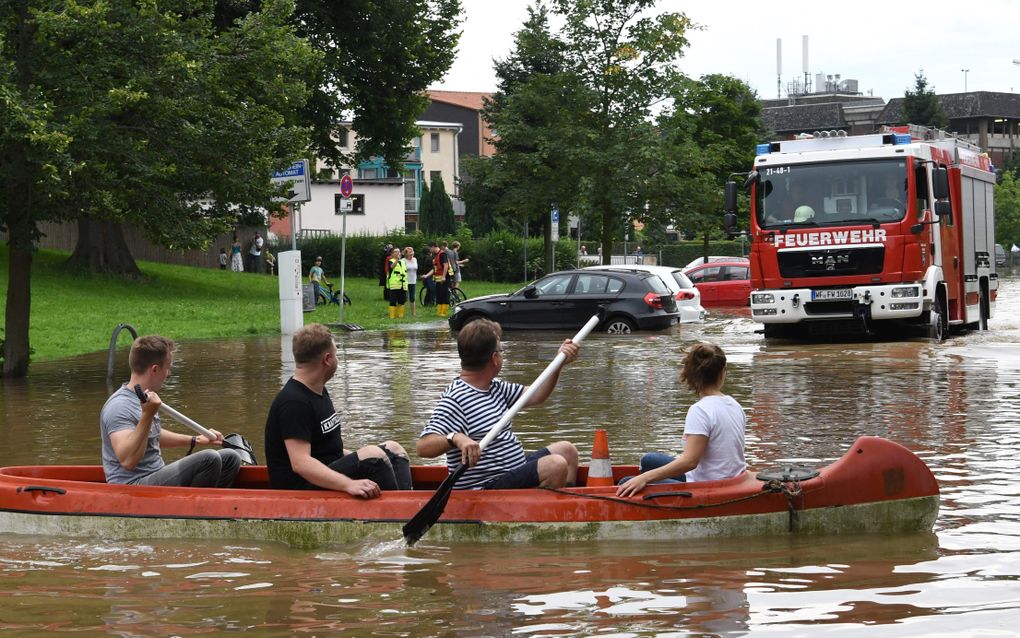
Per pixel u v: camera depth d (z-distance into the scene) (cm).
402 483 810
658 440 1152
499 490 736
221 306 3588
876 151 2227
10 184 1742
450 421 750
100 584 645
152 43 1789
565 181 3972
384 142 4703
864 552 685
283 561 692
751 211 2306
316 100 4316
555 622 555
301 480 773
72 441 1202
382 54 4488
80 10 1673
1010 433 1135
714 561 669
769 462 999
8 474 831
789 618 554
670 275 2939
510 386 779
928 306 2214
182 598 612
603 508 725
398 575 652
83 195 1709
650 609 574
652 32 3688
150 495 766
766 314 2286
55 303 3359
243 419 1330
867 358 1959
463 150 11631
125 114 1834
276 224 8662
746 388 1571
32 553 721
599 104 3816
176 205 1825
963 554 677
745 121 5419
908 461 746
